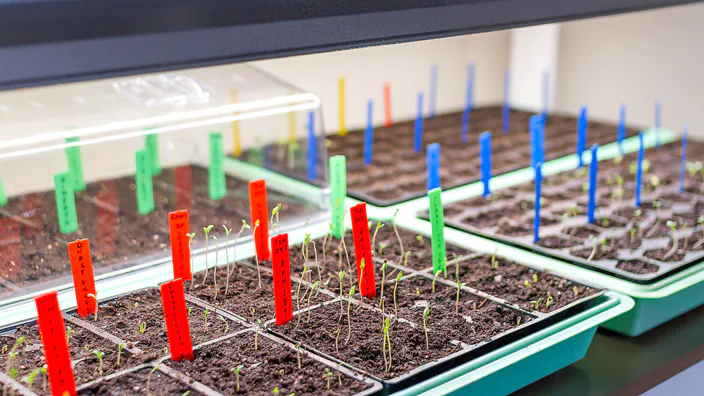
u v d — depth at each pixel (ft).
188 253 3.89
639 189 4.83
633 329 3.88
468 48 7.70
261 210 4.08
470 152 5.75
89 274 3.65
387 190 5.04
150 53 2.88
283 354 3.44
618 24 7.82
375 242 4.35
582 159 5.59
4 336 3.54
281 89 4.90
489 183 5.07
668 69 7.55
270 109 4.50
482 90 8.01
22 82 2.76
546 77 6.95
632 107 7.93
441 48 7.45
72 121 4.51
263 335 3.56
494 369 3.35
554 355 3.57
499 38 7.93
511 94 8.00
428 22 3.31
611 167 5.49
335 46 3.16
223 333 3.58
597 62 8.11
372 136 6.08
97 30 2.81
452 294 3.88
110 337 3.52
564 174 5.36
